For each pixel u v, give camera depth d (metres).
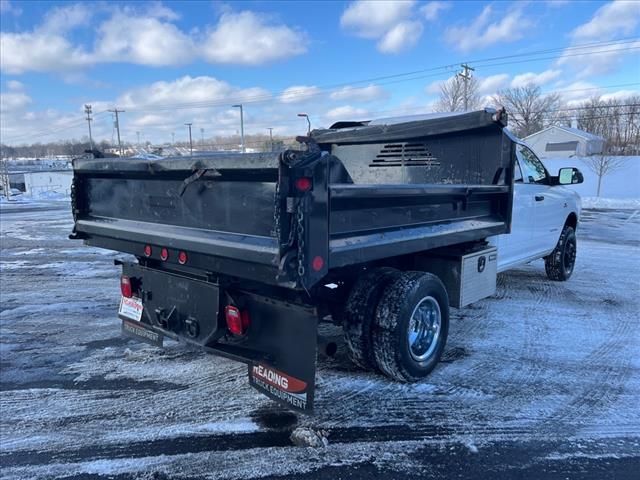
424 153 4.96
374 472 2.63
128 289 3.72
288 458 2.76
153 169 3.12
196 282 3.15
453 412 3.28
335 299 3.65
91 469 2.66
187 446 2.88
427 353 3.75
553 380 3.79
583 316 5.44
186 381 3.77
